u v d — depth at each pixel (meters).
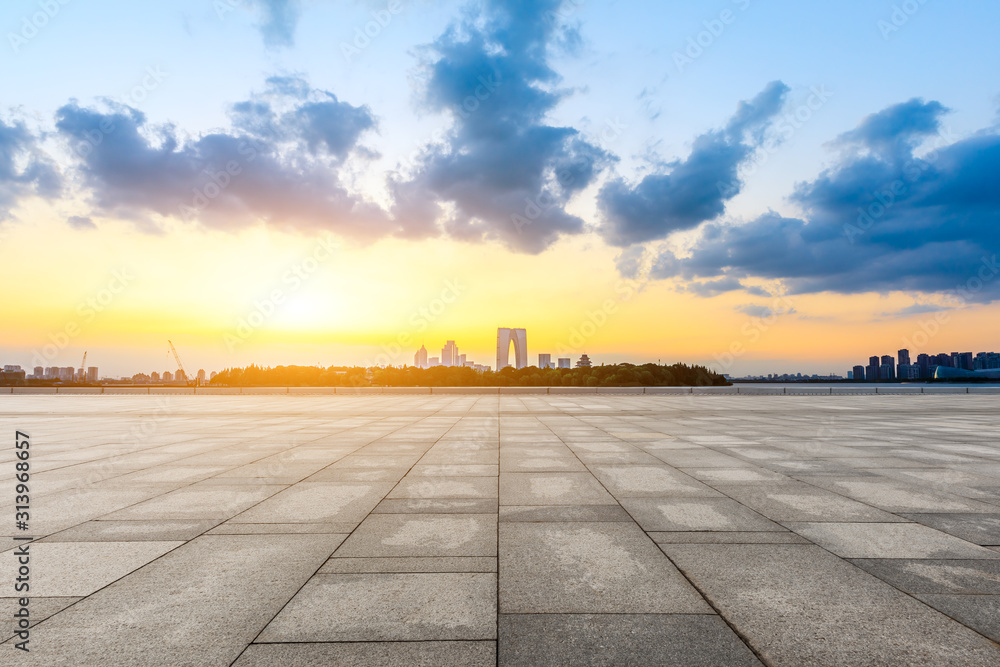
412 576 4.32
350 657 3.09
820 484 7.81
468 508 6.46
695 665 3.01
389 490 7.43
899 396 34.12
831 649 3.19
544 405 25.86
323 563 4.62
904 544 5.12
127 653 3.13
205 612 3.67
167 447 11.72
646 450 11.16
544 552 4.89
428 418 19.06
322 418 19.23
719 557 4.76
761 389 35.22
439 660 3.06
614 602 3.84
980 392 37.50
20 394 38.44
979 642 3.27
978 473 8.65
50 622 3.52
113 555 4.83
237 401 30.05
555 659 3.07
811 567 4.52
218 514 6.20
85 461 9.92
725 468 9.10
